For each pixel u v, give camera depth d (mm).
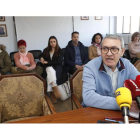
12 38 3688
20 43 2770
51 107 1144
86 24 4293
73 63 2834
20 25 3652
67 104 2393
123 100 598
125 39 4473
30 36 3793
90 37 4453
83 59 3016
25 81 1329
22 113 1346
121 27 4699
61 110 2230
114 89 1096
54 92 2303
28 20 3688
